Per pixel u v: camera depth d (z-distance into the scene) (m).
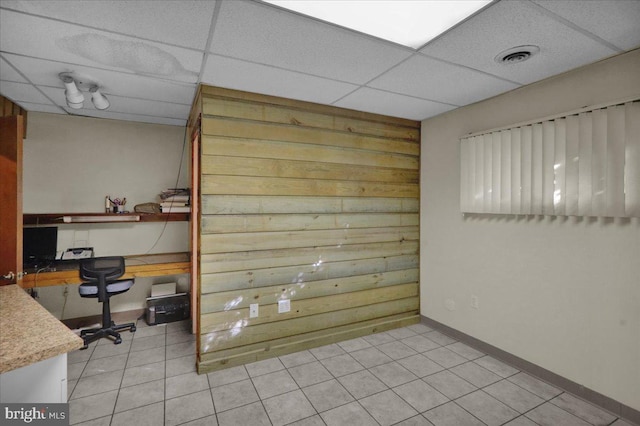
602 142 2.16
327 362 2.84
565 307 2.42
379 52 2.07
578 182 2.28
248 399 2.30
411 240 3.72
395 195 3.60
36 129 3.41
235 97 2.75
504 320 2.85
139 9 1.61
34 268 3.18
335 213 3.23
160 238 4.02
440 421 2.09
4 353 1.33
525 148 2.62
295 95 2.88
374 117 3.44
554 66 2.27
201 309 2.66
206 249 2.67
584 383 2.31
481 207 2.99
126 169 3.83
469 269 3.17
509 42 1.94
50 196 3.48
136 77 2.47
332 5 1.59
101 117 3.65
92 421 2.05
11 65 2.27
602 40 1.91
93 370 2.68
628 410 2.09
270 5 1.58
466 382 2.53
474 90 2.74
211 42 1.95
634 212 2.02
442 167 3.47
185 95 2.89
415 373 2.66
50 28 1.79
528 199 2.60
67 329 1.59
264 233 2.89
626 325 2.11
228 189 2.74
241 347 2.82
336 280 3.26
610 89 2.15
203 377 2.58
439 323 3.52
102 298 3.16
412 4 1.58
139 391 2.39
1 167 2.45
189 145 3.81
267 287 2.91
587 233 2.29
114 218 3.59
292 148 3.00
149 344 3.18
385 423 2.07
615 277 2.15
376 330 3.46
